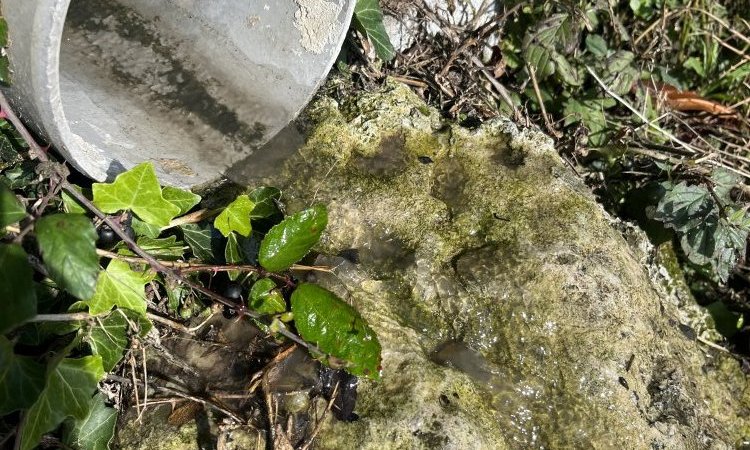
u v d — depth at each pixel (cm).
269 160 42
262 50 44
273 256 36
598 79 52
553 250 39
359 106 45
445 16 52
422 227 41
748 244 52
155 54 46
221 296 36
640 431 36
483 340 38
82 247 30
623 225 45
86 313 34
